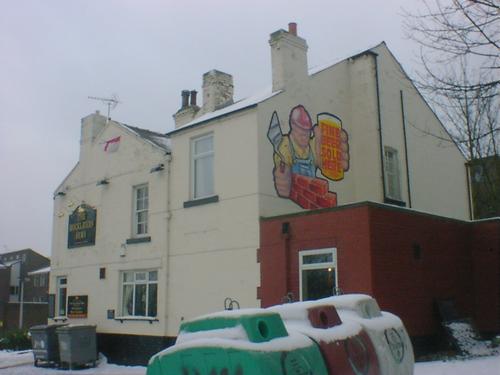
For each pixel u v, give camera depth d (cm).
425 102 2039
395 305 1297
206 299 1591
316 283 1349
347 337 521
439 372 1073
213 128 1659
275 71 1647
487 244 1620
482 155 1998
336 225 1330
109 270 1966
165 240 1756
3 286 6581
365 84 1830
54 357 1888
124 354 1830
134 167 1944
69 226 2214
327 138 1728
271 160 1539
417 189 1938
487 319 1591
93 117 2198
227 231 1565
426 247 1450
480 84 903
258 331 447
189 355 458
